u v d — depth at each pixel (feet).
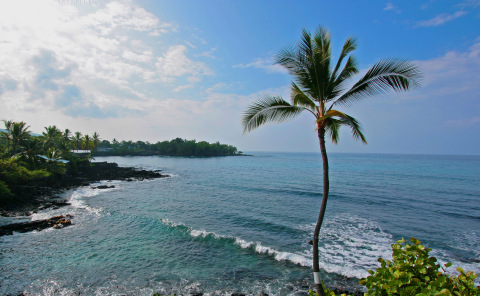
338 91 24.47
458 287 15.11
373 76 21.97
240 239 54.85
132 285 36.68
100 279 37.96
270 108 25.07
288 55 23.56
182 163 354.54
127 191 119.03
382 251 49.78
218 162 395.75
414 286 15.21
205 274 40.47
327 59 22.75
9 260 42.24
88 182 142.41
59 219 64.75
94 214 72.38
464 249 51.52
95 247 49.26
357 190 129.08
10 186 91.15
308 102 25.27
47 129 187.93
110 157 490.90
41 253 45.57
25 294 33.47
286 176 201.36
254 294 35.22
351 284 37.86
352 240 55.88
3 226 57.00
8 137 132.87
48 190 107.14
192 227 63.72
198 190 126.62
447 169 285.64
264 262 44.96
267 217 74.90
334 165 360.48
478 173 231.91
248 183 155.74
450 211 84.69
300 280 38.91
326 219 73.41
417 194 117.60
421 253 16.61
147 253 47.47
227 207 88.28
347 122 22.67
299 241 55.42
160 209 82.94
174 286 36.78
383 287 15.96
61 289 34.99
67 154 179.63
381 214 79.97
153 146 610.24
